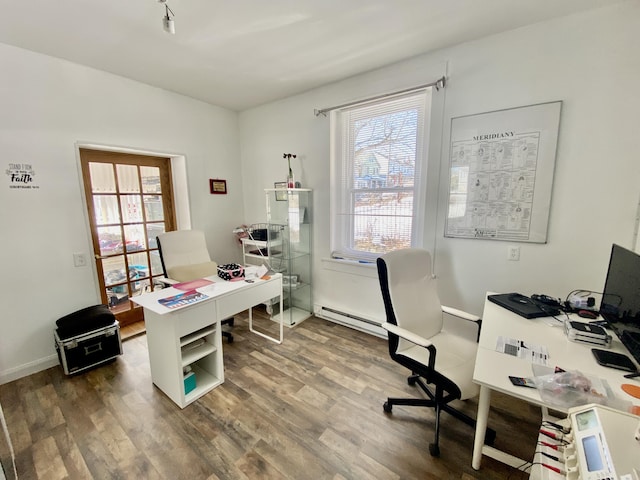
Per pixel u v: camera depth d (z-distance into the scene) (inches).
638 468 28.3
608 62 68.3
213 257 145.3
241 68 100.4
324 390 82.6
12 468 49.4
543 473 36.4
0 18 69.6
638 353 46.9
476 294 92.3
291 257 128.3
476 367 48.4
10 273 86.7
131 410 74.9
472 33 80.1
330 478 56.7
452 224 93.5
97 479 56.6
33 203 89.5
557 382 43.6
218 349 84.2
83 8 66.7
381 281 68.1
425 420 71.5
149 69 100.7
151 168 126.7
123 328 120.8
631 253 52.4
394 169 107.3
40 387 84.2
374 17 72.2
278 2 65.6
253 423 70.5
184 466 59.3
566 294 79.1
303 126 126.4
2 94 82.1
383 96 100.2
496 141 83.1
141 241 124.7
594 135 71.5
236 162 152.5
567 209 76.4
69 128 95.1
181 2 64.8
